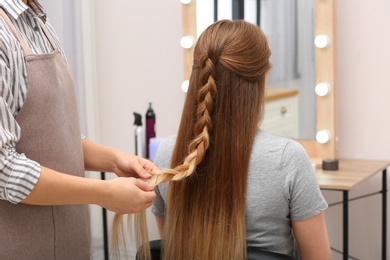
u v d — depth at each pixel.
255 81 1.31
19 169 1.17
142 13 2.91
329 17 2.40
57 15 2.67
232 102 1.29
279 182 1.28
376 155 2.53
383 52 2.46
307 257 1.38
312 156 2.50
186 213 1.33
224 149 1.29
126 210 1.23
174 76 2.89
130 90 2.99
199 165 1.31
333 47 2.42
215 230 1.30
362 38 2.49
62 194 1.20
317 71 2.46
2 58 1.21
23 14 1.36
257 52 1.30
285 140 1.30
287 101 2.53
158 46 2.90
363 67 2.50
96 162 1.52
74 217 1.40
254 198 1.29
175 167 1.34
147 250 1.37
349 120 2.55
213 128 1.29
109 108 3.04
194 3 2.63
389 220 2.55
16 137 1.21
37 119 1.29
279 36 2.51
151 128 2.59
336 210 2.62
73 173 1.38
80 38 2.86
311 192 1.30
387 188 2.52
